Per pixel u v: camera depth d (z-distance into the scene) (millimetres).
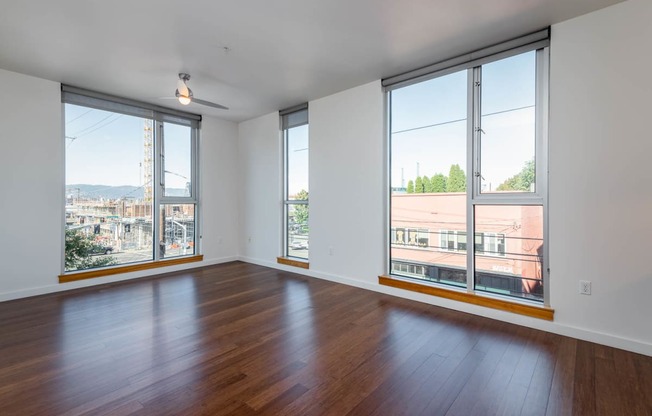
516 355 2377
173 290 4059
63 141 4039
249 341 2617
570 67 2639
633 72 2387
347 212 4289
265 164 5477
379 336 2713
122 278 4539
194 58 3309
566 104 2664
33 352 2408
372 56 3281
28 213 3766
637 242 2389
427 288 3541
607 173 2494
